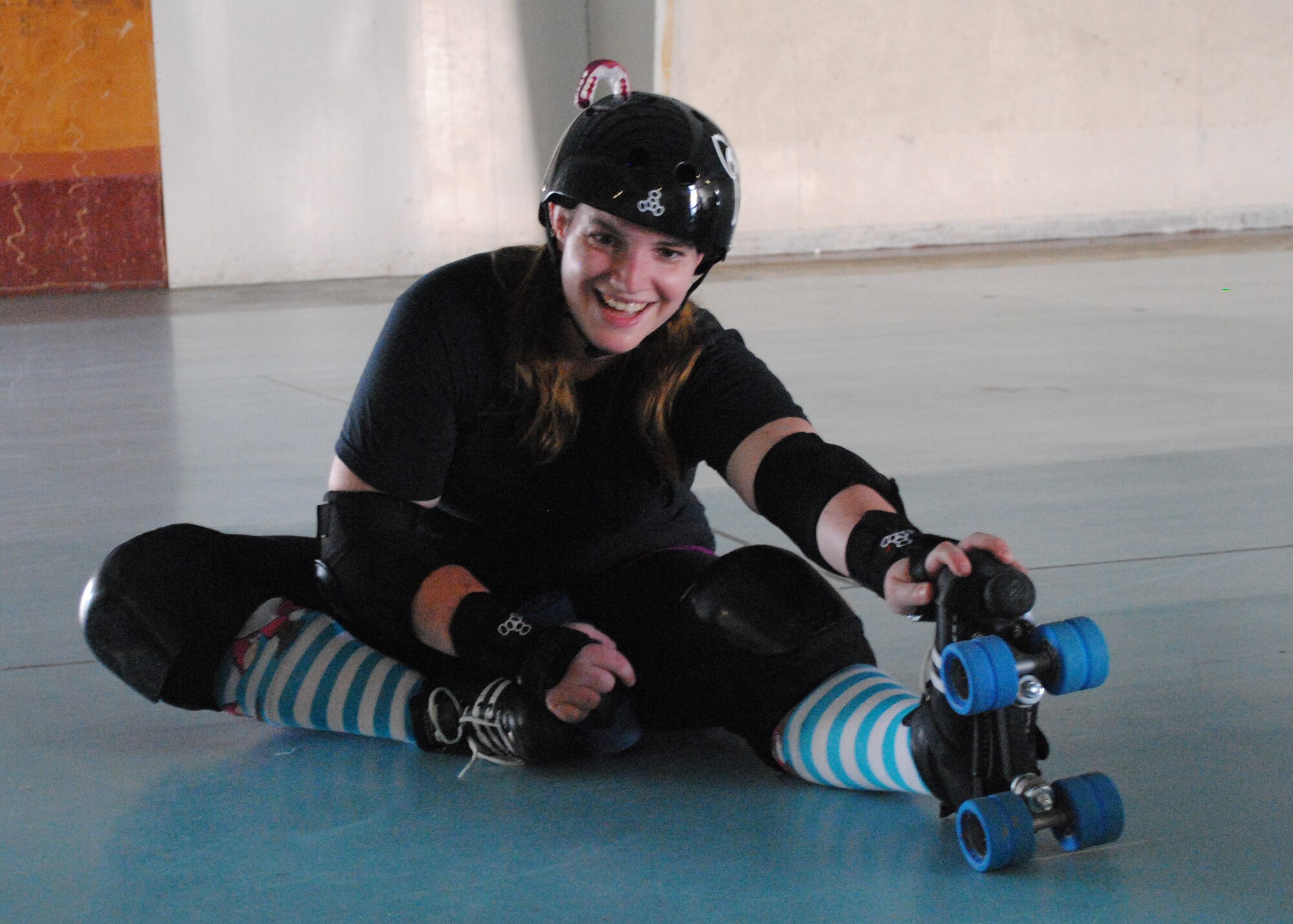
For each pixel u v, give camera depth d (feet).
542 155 39.32
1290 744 5.89
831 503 5.26
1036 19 41.29
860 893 4.60
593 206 5.03
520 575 6.07
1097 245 40.42
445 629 5.36
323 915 4.52
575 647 5.20
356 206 37.83
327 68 37.06
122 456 13.74
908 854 4.90
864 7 39.78
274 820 5.32
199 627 5.86
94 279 35.37
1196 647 7.24
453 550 6.06
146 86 35.22
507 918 4.47
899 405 15.89
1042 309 25.64
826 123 40.40
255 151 36.63
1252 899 4.49
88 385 18.99
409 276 38.22
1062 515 10.43
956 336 22.30
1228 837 4.97
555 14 39.01
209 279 36.60
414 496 5.58
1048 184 42.63
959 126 41.52
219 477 12.55
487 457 5.76
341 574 5.53
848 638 5.54
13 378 19.95
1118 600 8.15
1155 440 13.39
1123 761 5.74
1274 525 9.92
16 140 34.17
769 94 39.63
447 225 38.73
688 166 5.03
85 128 34.73
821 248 41.09
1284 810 5.20
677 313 5.68
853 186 41.01
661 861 4.89
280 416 16.05
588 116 5.22
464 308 5.55
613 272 5.09
